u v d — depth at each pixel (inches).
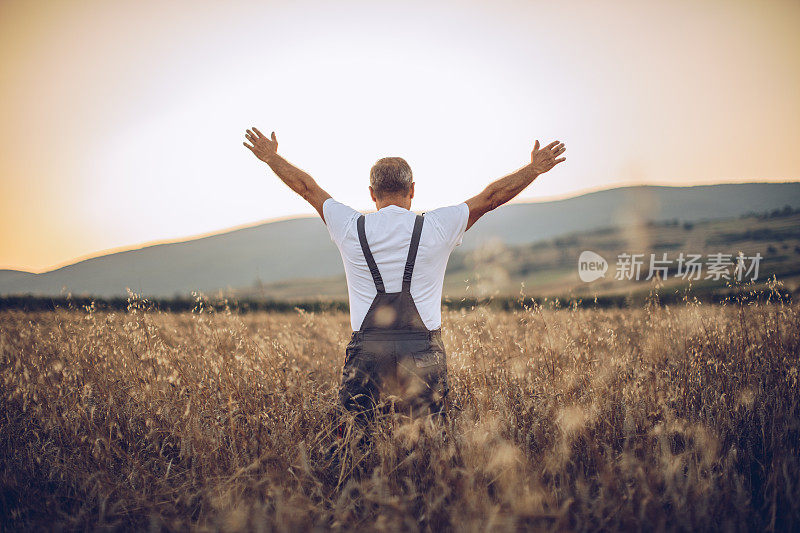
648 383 118.3
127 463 98.6
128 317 146.9
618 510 76.5
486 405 109.3
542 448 95.0
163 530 81.3
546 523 73.4
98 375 126.6
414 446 90.4
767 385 120.2
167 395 119.1
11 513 86.1
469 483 78.2
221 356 127.8
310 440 98.2
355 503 84.0
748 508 80.0
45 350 139.7
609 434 100.3
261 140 111.6
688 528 73.3
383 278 94.7
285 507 75.3
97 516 86.5
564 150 98.8
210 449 96.7
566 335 143.1
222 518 78.2
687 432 95.6
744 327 140.3
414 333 94.5
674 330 151.0
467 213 98.0
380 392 95.0
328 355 161.8
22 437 113.0
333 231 101.3
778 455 90.3
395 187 100.7
